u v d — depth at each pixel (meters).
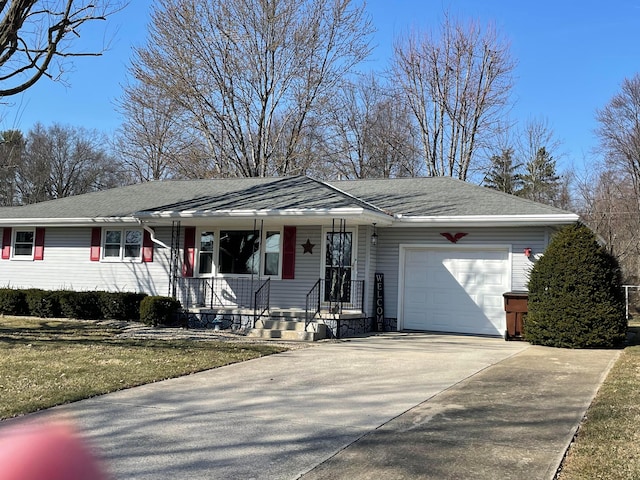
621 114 33.94
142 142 32.56
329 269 14.56
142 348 10.26
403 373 8.38
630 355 10.12
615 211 31.55
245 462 4.61
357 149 35.25
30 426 5.51
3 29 10.46
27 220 17.50
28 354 9.35
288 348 10.83
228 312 14.00
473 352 10.57
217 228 15.75
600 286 11.40
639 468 4.35
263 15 26.69
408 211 14.27
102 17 11.59
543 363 9.28
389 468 4.45
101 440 5.16
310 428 5.58
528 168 39.69
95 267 17.17
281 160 28.81
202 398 6.80
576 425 5.59
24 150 40.69
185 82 26.42
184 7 25.77
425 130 33.56
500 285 13.70
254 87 27.48
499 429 5.48
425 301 14.37
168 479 4.25
